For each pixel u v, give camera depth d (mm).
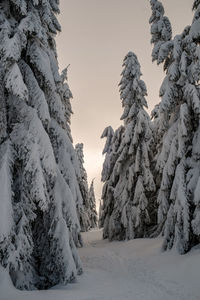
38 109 8984
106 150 31859
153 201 22625
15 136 8586
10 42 7898
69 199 9414
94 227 56469
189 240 13648
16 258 7402
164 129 17125
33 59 9320
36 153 8156
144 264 13750
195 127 15125
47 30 10664
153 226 21984
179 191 13805
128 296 8180
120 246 19969
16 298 7027
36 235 9672
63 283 8773
